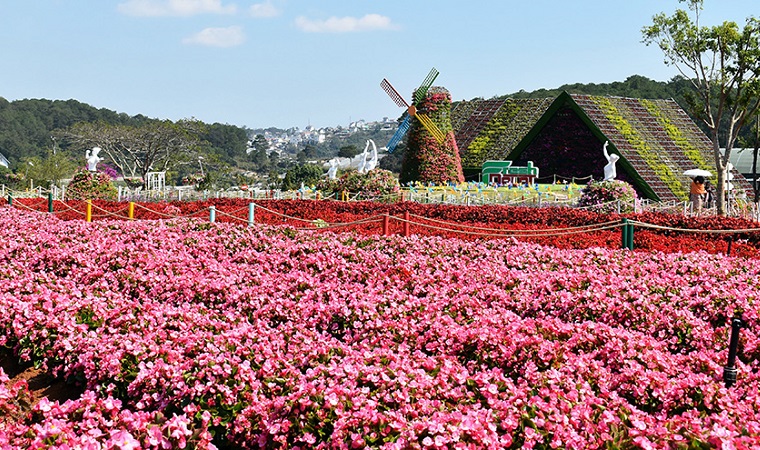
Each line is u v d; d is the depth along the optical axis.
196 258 14.08
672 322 8.98
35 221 18.00
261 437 6.42
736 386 6.88
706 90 33.41
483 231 19.19
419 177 44.44
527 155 48.31
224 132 154.50
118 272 12.16
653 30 32.88
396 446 5.57
